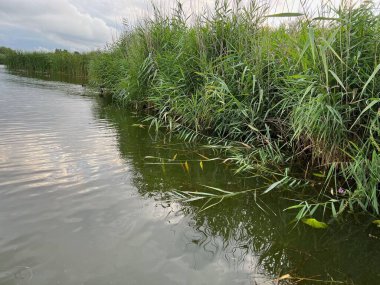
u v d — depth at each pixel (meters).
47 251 1.57
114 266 1.49
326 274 1.53
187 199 2.31
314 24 2.98
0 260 1.48
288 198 2.41
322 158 2.83
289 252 1.70
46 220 1.87
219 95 3.87
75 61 17.16
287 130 3.44
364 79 2.57
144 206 2.14
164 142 4.04
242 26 4.36
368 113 2.52
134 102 6.78
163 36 6.00
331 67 2.59
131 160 3.18
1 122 4.55
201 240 1.78
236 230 1.92
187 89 4.79
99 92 9.73
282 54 3.44
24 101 6.84
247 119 3.84
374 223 2.04
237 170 2.92
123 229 1.83
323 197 2.42
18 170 2.67
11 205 2.04
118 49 8.61
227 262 1.58
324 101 2.52
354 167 2.29
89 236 1.73
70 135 4.06
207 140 4.16
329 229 1.96
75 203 2.12
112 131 4.52
